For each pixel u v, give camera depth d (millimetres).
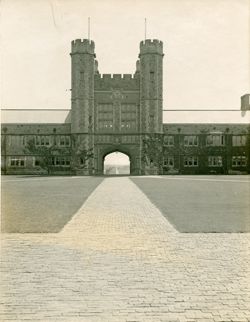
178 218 12461
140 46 52250
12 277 6590
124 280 6473
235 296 5781
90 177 41688
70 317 5078
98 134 52188
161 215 13031
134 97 52531
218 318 5047
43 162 53281
